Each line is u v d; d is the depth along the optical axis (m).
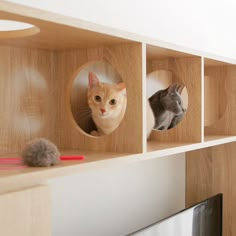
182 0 1.74
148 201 1.52
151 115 1.33
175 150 1.07
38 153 0.69
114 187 1.34
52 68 1.01
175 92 1.32
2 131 0.88
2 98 0.88
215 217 1.59
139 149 0.91
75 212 1.18
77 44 0.92
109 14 1.32
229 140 1.43
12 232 0.59
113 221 1.34
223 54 2.11
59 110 1.03
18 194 0.60
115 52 0.95
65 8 1.14
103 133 1.04
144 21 1.49
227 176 1.65
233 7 2.22
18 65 0.92
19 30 0.79
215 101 1.62
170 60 1.30
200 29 1.89
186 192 1.75
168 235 1.26
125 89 1.03
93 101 1.03
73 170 0.71
